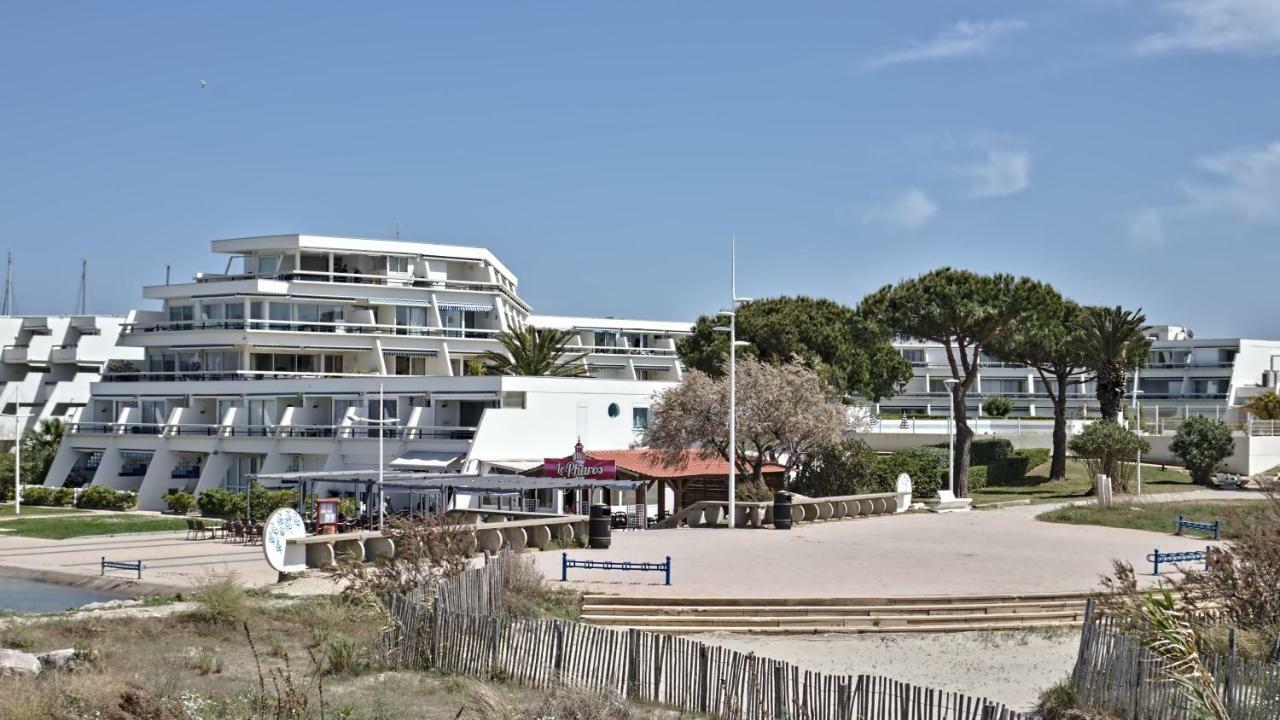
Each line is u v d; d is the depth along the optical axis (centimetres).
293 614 3034
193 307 8656
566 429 6762
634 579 3434
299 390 7500
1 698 1869
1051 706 2177
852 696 1995
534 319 10931
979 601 3192
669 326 11631
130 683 2059
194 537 5938
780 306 8444
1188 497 6381
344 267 8931
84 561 5066
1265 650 2217
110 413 8750
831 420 5981
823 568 3694
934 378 12688
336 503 4775
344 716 1972
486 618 2473
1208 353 11662
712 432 5881
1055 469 7812
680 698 2206
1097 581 3462
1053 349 7506
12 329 10875
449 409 6988
